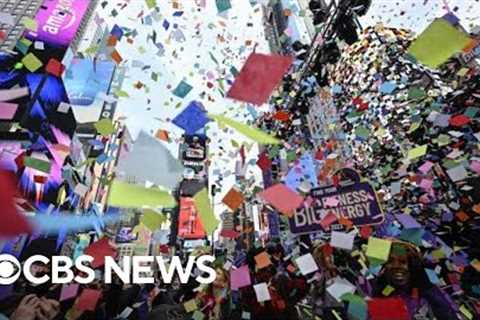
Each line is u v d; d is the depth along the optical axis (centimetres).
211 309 275
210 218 182
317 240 306
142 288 311
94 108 2911
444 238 442
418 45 107
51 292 203
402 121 921
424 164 488
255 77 114
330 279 234
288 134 705
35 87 1603
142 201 131
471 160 383
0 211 70
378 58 1225
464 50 115
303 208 281
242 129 133
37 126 1572
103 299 240
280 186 186
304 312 250
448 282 286
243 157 382
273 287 244
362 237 262
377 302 164
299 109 700
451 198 464
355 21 505
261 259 252
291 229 279
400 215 253
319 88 661
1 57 1491
